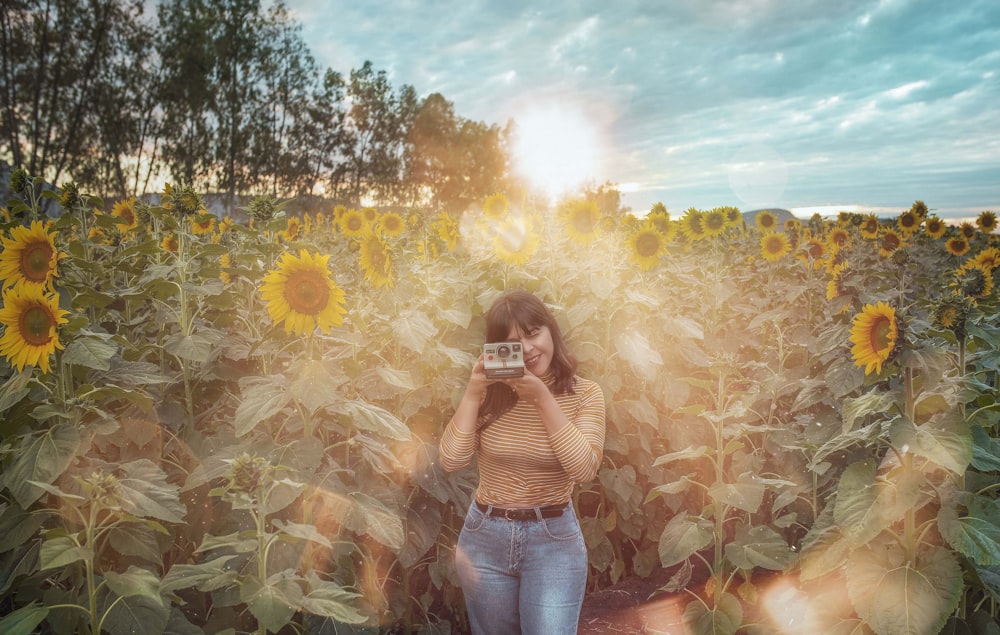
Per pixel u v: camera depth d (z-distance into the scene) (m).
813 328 5.83
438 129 67.69
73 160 35.16
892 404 2.82
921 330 2.74
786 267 8.10
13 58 33.53
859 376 3.59
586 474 2.77
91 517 2.25
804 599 3.54
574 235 5.46
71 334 2.72
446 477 3.60
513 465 2.87
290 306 2.92
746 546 3.42
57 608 2.46
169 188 4.61
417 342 3.41
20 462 2.50
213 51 38.16
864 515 2.62
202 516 3.27
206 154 39.38
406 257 4.69
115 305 4.54
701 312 5.97
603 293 4.41
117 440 3.19
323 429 3.31
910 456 2.69
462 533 3.03
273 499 2.59
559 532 2.86
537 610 2.79
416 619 4.04
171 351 3.21
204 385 3.71
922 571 2.67
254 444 2.92
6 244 2.99
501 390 2.89
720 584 3.54
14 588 2.76
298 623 3.06
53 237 3.05
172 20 38.19
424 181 69.12
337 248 7.98
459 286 4.43
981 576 2.78
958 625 2.88
